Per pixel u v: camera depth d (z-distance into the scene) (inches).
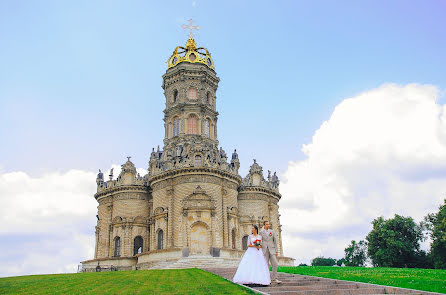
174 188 2610.7
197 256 2336.4
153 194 2755.9
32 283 1131.3
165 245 2516.0
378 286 770.2
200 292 740.0
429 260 3134.8
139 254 2613.2
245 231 2928.2
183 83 3218.5
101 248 2896.2
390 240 3132.4
